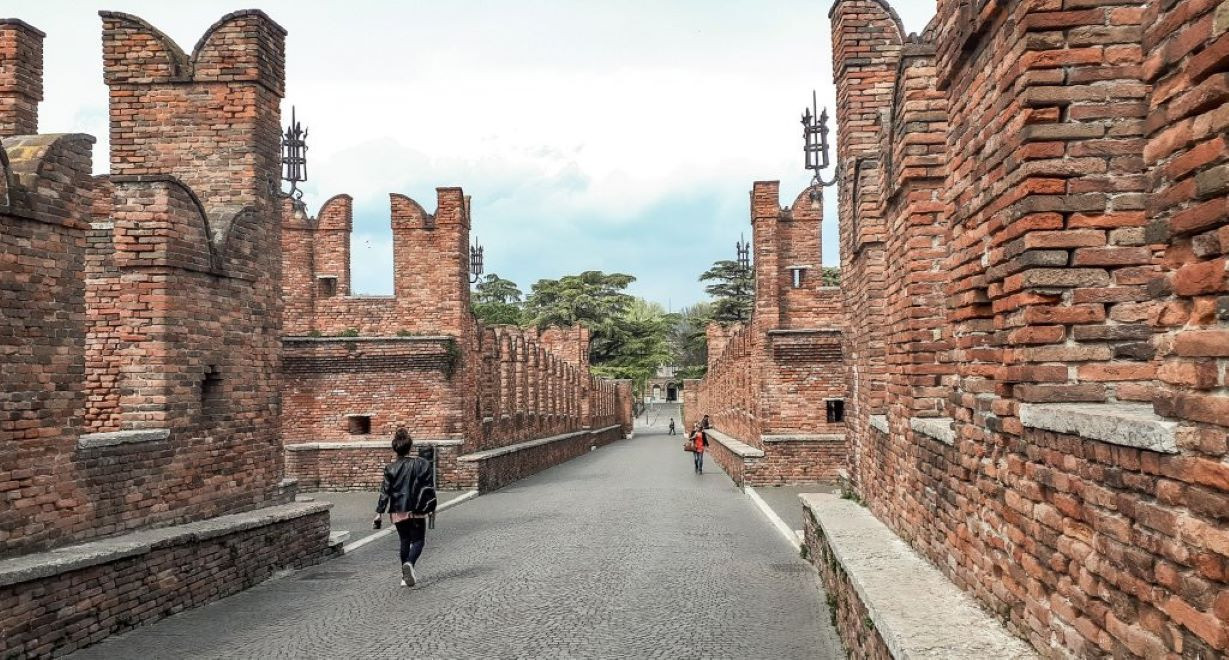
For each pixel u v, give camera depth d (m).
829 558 9.66
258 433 13.33
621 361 81.94
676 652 8.12
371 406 26.50
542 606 10.07
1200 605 3.16
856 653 7.16
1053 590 4.58
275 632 8.97
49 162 8.80
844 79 14.23
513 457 30.55
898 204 9.16
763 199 26.22
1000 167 5.34
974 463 6.03
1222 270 3.12
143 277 11.29
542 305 84.50
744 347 32.16
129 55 14.80
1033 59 4.84
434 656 8.05
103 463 9.67
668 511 19.97
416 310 30.00
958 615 5.62
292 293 30.34
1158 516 3.45
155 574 9.46
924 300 8.49
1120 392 4.79
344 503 22.44
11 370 8.38
